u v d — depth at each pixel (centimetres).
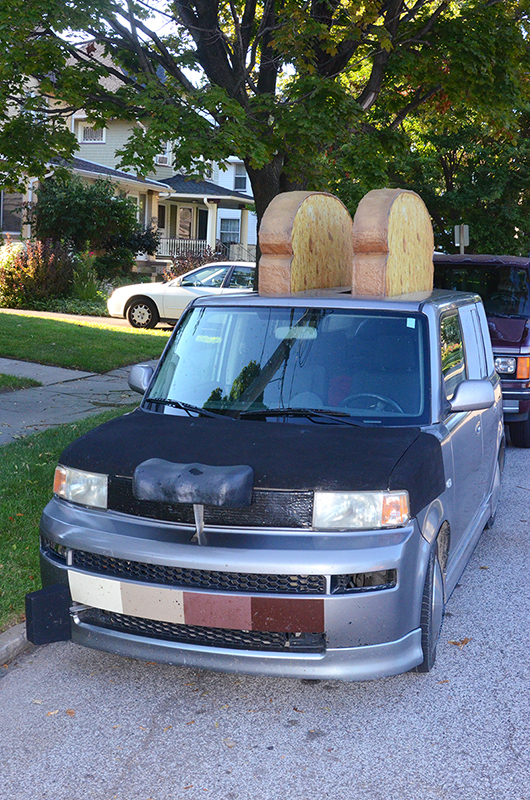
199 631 368
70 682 403
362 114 1000
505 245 2294
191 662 365
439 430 428
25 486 664
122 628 382
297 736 355
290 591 352
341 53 1109
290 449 385
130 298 1894
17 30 874
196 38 1055
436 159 2197
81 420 937
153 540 364
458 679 411
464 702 387
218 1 1091
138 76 924
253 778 324
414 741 352
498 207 2231
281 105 984
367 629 352
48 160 1176
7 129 1112
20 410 999
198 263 2728
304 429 418
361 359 452
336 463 368
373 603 350
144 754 340
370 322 466
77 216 2598
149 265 3075
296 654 354
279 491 358
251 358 468
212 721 367
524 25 1233
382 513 356
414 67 1138
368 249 503
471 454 514
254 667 358
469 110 1469
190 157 901
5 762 333
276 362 461
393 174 2080
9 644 423
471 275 1028
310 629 349
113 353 1420
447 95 1263
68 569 384
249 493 354
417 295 523
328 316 473
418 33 1141
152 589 361
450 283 1034
